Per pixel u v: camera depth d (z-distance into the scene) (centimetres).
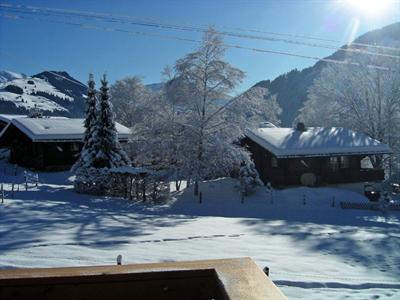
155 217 1958
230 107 3031
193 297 215
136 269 221
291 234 1591
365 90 4250
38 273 217
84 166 2970
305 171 3353
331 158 3516
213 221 1897
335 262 1155
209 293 215
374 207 2689
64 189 2828
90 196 2656
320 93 4634
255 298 166
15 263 936
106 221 1714
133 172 2700
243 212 2423
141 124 3161
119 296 214
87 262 980
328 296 810
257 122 3158
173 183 3484
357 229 1795
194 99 3008
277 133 3528
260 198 2914
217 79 3031
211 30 2166
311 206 2720
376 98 4231
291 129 3731
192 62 3030
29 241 1220
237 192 3027
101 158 3097
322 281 895
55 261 967
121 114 6175
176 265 224
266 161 3406
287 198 2892
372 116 4234
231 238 1440
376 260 1209
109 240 1279
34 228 1463
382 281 950
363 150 3381
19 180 3209
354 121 4309
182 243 1305
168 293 214
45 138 3603
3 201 2042
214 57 3042
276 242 1414
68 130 3784
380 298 802
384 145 3481
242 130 3081
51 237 1302
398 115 4131
